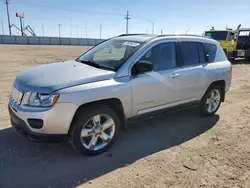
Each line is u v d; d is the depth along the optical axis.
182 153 3.62
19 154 3.42
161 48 4.07
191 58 4.58
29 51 26.28
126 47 3.98
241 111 5.74
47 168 3.12
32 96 3.03
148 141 3.99
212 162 3.38
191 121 4.97
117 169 3.15
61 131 3.08
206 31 17.50
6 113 4.97
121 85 3.45
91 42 65.06
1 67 11.96
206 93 4.96
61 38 58.84
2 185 2.75
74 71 3.47
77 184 2.82
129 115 3.72
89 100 3.14
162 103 4.12
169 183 2.88
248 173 3.14
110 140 3.60
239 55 17.30
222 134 4.36
